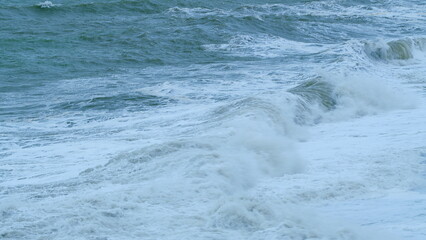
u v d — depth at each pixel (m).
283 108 22.77
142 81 35.72
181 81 33.88
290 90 26.47
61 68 40.88
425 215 12.37
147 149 16.86
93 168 16.42
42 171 17.83
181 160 15.73
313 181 14.90
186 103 28.45
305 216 11.59
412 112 24.84
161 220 11.33
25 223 11.02
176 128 22.91
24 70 40.16
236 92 30.48
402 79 33.25
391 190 14.27
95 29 56.47
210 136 18.11
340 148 18.73
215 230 10.84
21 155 20.03
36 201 13.44
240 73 36.16
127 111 27.39
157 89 31.33
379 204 13.16
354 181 14.72
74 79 37.41
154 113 26.56
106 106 28.44
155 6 70.44
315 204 13.20
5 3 71.94
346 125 22.73
